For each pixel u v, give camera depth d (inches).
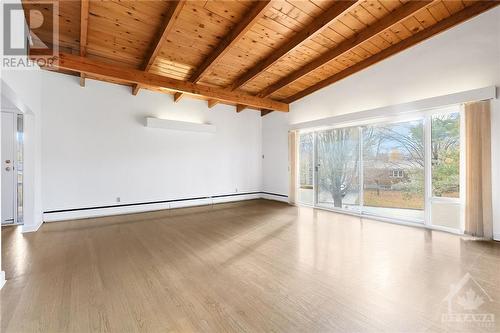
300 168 261.7
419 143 167.9
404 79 167.0
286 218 196.5
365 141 199.8
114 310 72.9
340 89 210.5
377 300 79.0
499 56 129.1
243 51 169.0
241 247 129.5
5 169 171.6
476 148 134.8
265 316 70.6
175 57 169.0
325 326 66.3
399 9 132.8
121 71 162.4
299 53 177.0
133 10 123.6
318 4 126.4
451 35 145.3
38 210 166.4
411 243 133.7
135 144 213.2
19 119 175.8
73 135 185.8
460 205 145.5
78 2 115.3
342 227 169.0
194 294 82.4
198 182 252.8
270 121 292.7
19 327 65.2
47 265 105.3
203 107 255.4
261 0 119.2
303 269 102.3
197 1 120.1
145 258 114.0
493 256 113.3
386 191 186.4
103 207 199.0
